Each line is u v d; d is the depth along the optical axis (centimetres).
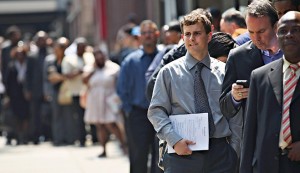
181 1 2034
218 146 898
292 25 737
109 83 2061
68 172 1747
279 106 747
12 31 2498
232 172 898
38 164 1906
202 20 905
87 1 3959
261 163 750
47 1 5234
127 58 1409
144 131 1356
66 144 2333
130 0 2777
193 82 906
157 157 1270
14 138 2494
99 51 2080
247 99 782
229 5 1678
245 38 999
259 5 848
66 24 5209
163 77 912
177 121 900
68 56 2280
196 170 894
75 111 2295
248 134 769
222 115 902
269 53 869
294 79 746
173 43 1373
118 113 2014
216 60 928
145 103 1362
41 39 2455
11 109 2470
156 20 2353
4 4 5209
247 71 873
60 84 2291
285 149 746
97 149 2184
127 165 1819
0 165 1912
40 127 2473
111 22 2791
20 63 2473
